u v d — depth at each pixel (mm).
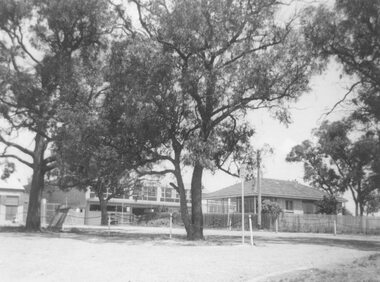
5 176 36781
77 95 27078
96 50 30875
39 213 32938
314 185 60594
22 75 27766
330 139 52844
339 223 49688
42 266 13492
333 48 26125
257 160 26188
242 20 22984
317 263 15109
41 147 32906
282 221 48000
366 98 28344
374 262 14156
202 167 24859
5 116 28922
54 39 30469
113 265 13711
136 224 59594
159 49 22281
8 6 28219
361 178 52281
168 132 24125
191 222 25750
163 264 14000
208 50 23172
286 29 24016
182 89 22703
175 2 22406
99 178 27656
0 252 17125
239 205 62500
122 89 23797
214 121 24562
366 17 24984
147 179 34312
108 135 24500
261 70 23203
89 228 41562
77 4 28125
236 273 12422
